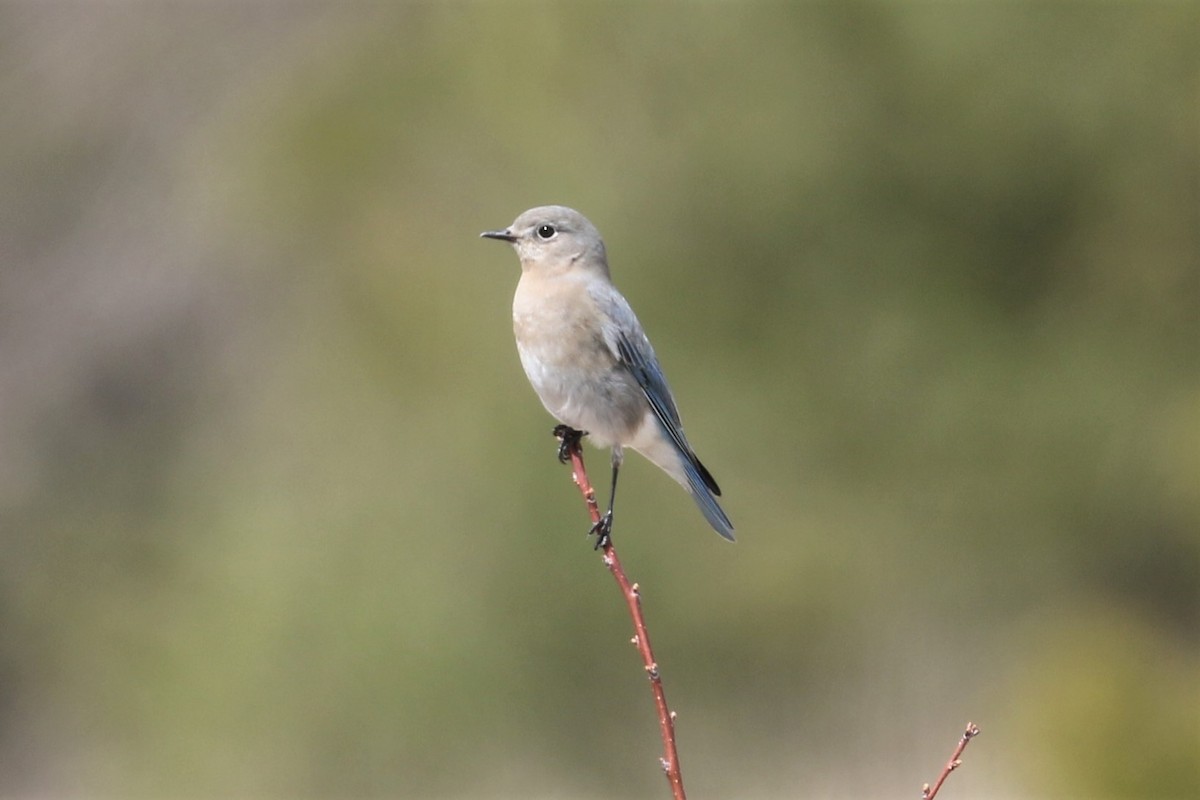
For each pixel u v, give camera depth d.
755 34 19.80
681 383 19.66
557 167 20.22
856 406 19.83
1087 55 19.64
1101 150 19.84
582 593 18.92
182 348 26.50
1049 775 17.23
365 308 20.73
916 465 19.94
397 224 21.12
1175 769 16.94
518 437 19.20
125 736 19.59
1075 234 20.16
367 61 23.00
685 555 19.09
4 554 22.73
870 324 19.88
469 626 18.91
